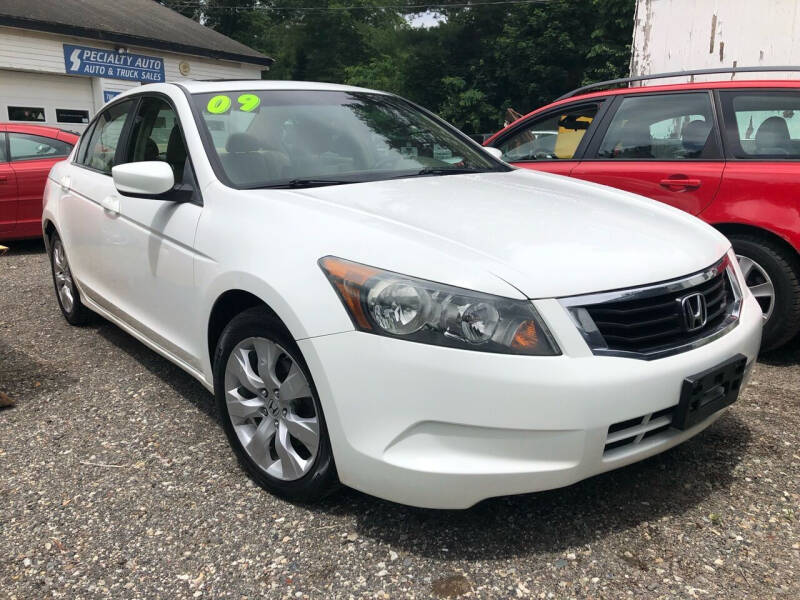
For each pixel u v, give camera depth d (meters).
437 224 2.30
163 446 2.94
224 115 3.09
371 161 3.16
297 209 2.43
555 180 3.29
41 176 7.59
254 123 3.09
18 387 3.61
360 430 2.07
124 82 17.84
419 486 2.01
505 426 1.93
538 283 1.99
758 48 6.58
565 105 4.75
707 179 3.84
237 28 40.62
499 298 1.95
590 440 1.96
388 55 39.91
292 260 2.25
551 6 30.27
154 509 2.47
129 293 3.39
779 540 2.22
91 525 2.38
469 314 1.93
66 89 16.52
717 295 2.40
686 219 2.79
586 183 3.30
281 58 44.16
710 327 2.31
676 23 7.07
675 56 7.13
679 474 2.62
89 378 3.72
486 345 1.93
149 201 3.12
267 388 2.44
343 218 2.31
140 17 20.64
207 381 2.80
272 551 2.21
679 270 2.23
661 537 2.24
